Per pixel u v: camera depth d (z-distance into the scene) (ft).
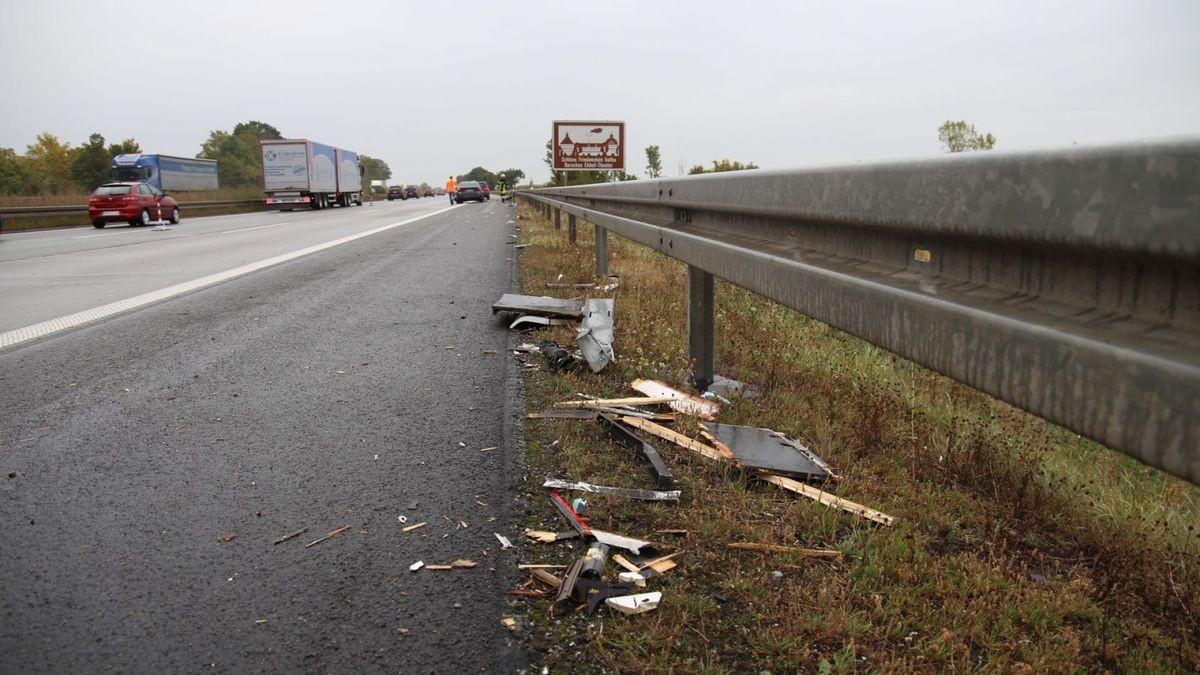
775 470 10.38
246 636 6.80
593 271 31.17
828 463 11.19
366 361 16.92
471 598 7.37
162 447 11.59
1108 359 4.23
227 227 81.00
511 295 24.13
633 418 12.49
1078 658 6.98
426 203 231.91
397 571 7.89
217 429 12.39
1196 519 12.08
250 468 10.74
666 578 7.73
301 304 24.76
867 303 7.06
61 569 8.00
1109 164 4.17
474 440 11.74
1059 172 4.54
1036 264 5.09
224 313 23.04
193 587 7.63
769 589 7.61
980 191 5.30
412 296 26.48
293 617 7.08
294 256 42.45
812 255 8.68
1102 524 10.42
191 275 33.35
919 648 6.70
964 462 11.60
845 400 14.39
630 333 18.43
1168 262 3.87
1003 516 9.99
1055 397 4.66
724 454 10.77
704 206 12.24
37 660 6.47
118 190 84.74
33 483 10.27
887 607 7.27
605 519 9.02
